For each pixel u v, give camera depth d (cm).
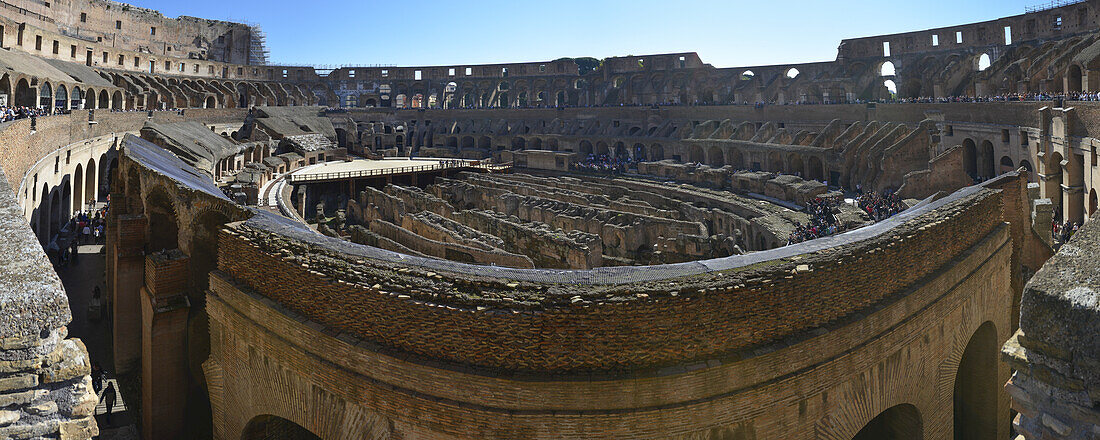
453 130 11456
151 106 8688
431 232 4750
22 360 910
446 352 1405
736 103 9938
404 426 1435
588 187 7181
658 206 6581
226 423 1920
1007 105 5459
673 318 1357
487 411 1347
